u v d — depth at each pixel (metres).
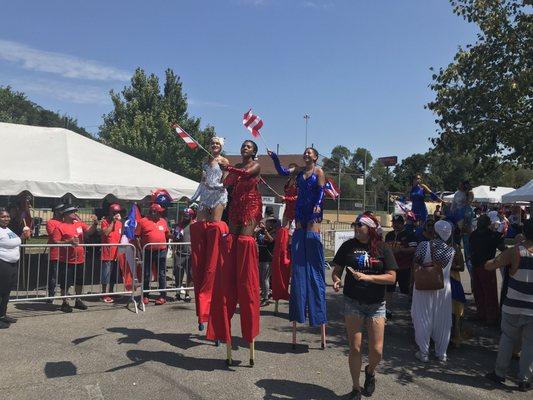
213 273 5.93
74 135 12.67
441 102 8.27
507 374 5.58
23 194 9.66
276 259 7.62
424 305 5.96
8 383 4.71
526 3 7.30
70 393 4.51
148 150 33.91
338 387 4.92
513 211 16.62
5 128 12.43
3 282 6.71
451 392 4.95
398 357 6.09
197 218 6.07
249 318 5.38
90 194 10.13
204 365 5.42
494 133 7.95
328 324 7.64
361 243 4.73
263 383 4.94
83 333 6.53
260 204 5.50
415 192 10.70
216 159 5.28
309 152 6.10
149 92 36.41
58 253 7.74
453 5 8.12
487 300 7.93
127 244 8.05
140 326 6.97
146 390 4.65
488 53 7.73
